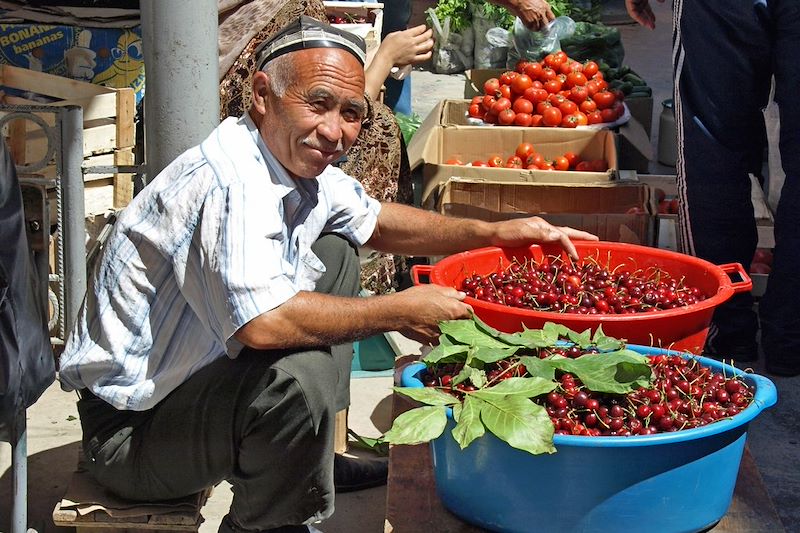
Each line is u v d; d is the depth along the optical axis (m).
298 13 3.95
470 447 2.23
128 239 2.31
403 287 4.54
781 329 3.90
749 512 2.40
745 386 2.39
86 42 4.24
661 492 2.17
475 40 8.50
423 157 4.82
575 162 5.14
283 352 2.28
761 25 3.72
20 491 2.60
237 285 2.17
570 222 4.11
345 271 2.74
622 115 5.68
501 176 4.59
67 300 3.57
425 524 2.36
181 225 2.24
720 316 4.05
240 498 2.45
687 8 3.86
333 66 2.21
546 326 2.54
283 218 2.37
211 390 2.32
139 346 2.36
